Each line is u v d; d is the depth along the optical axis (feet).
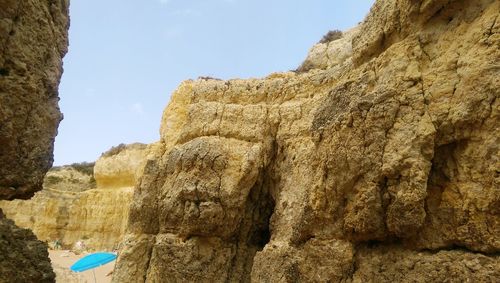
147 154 54.54
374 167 24.86
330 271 27.50
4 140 17.60
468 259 21.24
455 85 22.74
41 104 20.01
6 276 16.63
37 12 19.60
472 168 21.68
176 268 42.27
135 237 48.65
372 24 30.17
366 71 28.76
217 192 42.91
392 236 25.17
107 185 130.41
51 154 20.83
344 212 27.32
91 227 121.80
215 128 47.11
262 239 47.09
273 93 48.11
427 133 22.93
